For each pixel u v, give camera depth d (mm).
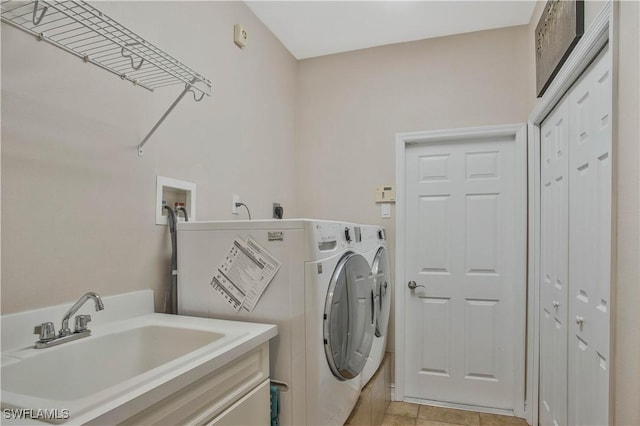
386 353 2848
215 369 1053
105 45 1312
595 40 1340
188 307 1606
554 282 2092
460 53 2814
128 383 850
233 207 2242
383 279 2574
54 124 1232
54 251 1218
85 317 1219
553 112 2139
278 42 2902
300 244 1425
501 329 2711
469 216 2807
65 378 1114
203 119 1985
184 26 1841
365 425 2002
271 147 2764
